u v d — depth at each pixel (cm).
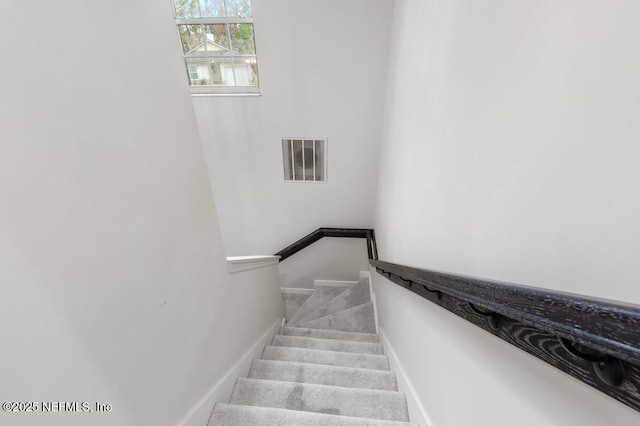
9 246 47
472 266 78
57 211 54
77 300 59
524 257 55
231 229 362
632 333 28
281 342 230
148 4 81
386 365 191
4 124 46
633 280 35
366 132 298
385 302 232
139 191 78
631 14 34
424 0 135
